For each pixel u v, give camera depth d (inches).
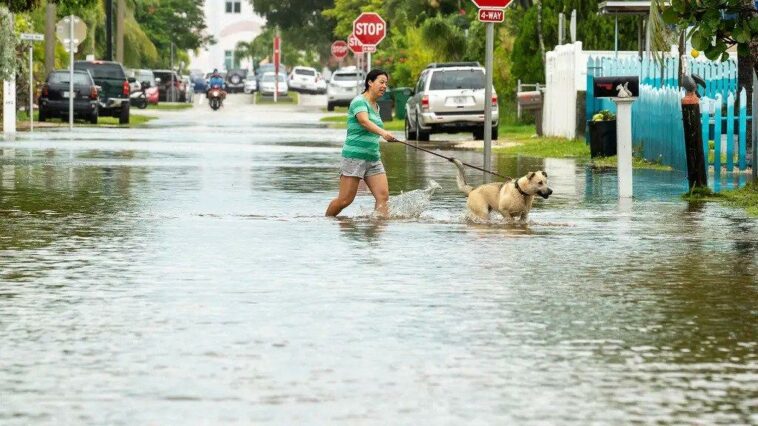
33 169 1540.4
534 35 2901.1
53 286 679.7
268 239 880.3
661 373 487.2
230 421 416.2
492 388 461.7
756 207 1101.7
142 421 415.8
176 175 1454.2
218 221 992.9
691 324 583.5
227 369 488.7
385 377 477.1
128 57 5172.2
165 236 895.7
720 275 727.1
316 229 942.4
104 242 861.8
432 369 490.6
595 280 706.2
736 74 1765.5
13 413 425.4
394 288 674.8
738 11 1162.6
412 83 3686.0
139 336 550.0
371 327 570.9
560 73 2308.1
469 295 655.1
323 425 412.5
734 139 1576.0
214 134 2603.3
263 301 634.8
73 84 3063.5
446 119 2438.5
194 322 581.0
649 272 736.3
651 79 1820.9
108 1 4165.8
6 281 695.7
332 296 649.0
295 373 482.6
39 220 994.7
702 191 1198.9
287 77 6958.7
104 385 463.2
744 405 440.1
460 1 3806.6
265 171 1523.1
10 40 2568.9
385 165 1676.9
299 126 3102.9
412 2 4045.3
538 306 625.9
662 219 1019.3
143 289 669.9
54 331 560.1
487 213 999.0
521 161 1772.9
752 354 521.3
